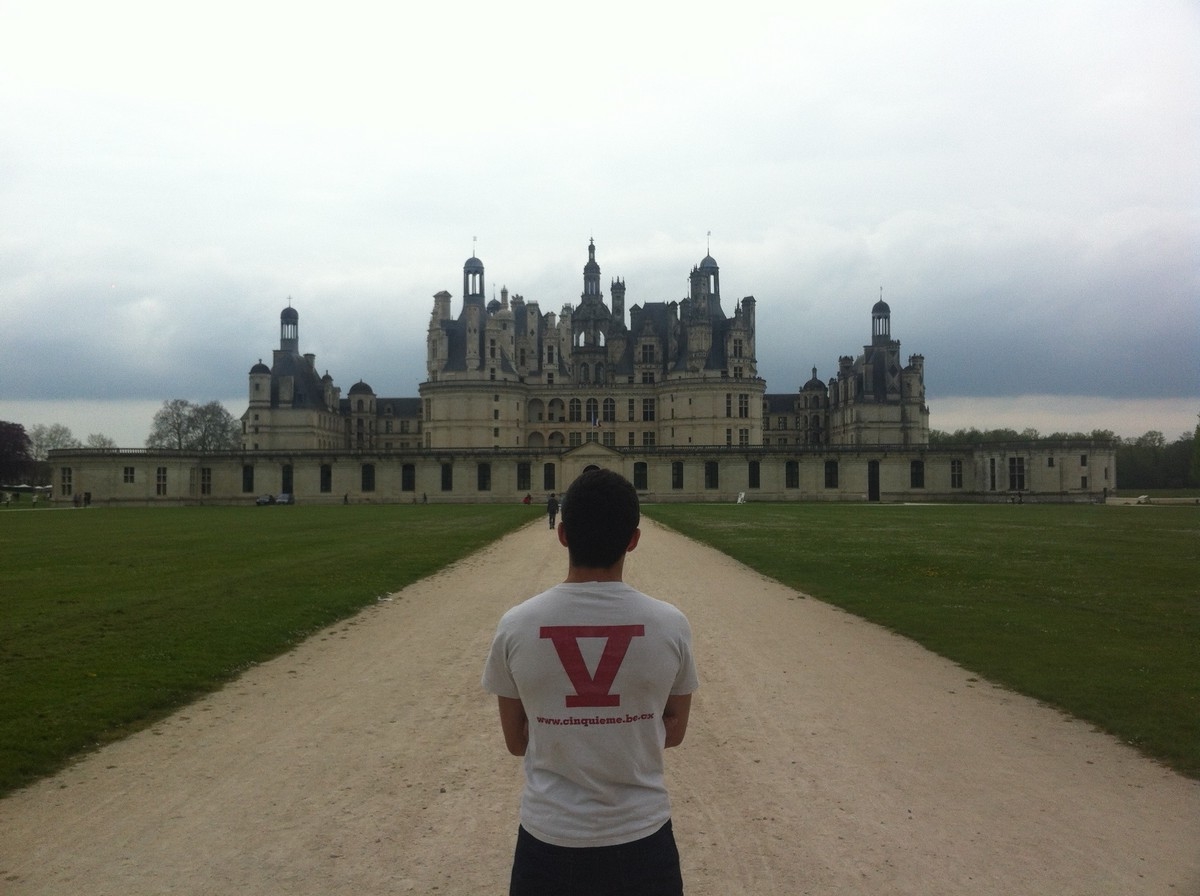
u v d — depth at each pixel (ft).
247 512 304.91
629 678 17.10
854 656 62.13
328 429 545.85
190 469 422.00
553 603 17.49
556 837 16.97
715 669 58.39
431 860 29.89
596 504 17.84
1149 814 33.63
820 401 570.05
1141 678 53.67
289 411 510.99
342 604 82.53
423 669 58.70
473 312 481.87
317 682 55.21
